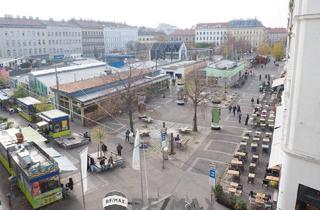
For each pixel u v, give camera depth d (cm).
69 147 2911
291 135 875
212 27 16162
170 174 2333
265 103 4516
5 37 9550
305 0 782
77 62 7475
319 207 837
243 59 8881
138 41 15575
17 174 2153
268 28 17762
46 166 1927
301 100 829
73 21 13000
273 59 11281
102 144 2753
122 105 3994
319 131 805
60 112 3278
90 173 2380
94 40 13300
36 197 1908
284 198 920
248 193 2050
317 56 777
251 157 2617
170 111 4169
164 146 2555
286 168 902
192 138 3094
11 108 4284
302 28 802
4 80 5494
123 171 2414
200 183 2188
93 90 4016
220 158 2603
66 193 2070
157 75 5500
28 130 2777
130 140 3041
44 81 4534
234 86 5903
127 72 5016
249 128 3394
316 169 826
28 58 8875
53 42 11175
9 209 1917
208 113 4047
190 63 7062
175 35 16938
